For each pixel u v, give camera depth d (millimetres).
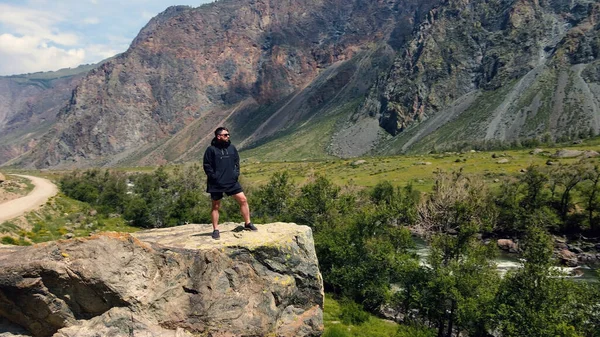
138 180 128250
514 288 33938
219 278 13305
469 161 164250
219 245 13758
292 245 15117
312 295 15445
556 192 95562
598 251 76875
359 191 98562
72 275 11383
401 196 84000
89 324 11766
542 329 30734
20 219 57094
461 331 42500
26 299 11305
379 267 44062
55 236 53781
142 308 12008
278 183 73688
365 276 43906
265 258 14336
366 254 45562
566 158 143625
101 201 99812
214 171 14891
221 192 15000
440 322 39562
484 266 38625
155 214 85938
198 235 15062
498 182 116500
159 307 12211
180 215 81812
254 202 71312
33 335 11750
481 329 36344
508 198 91250
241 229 16125
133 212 85312
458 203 50156
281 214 66625
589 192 85875
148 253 12367
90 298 11719
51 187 101688
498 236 87500
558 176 91375
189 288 12742
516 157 161500
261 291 13992
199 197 86625
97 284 11562
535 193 91562
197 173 119688
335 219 56906
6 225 51812
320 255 49031
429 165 167500
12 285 11031
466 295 37031
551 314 31219
